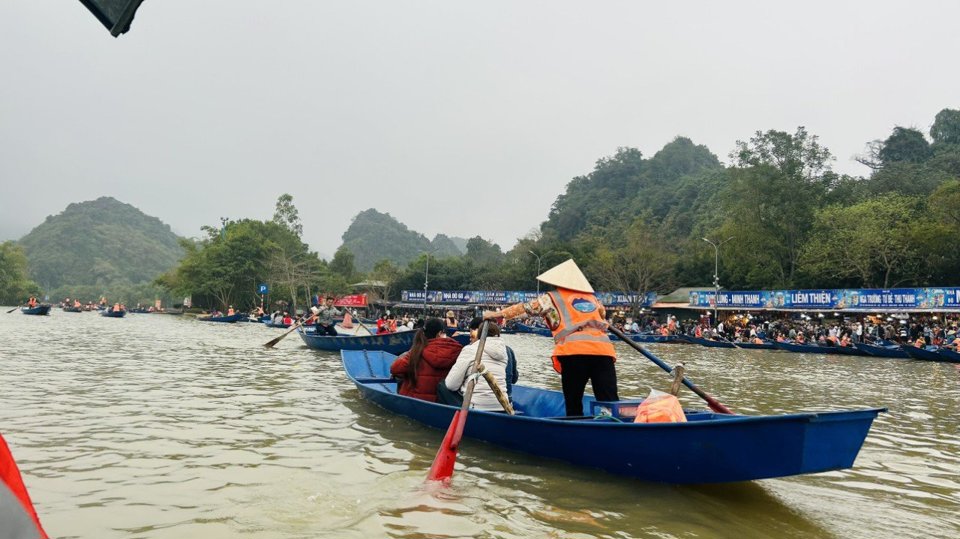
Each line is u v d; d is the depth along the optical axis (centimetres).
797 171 4856
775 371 1619
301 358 1423
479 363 560
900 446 622
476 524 348
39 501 372
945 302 3009
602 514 375
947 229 3725
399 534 327
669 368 543
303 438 562
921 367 1947
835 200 5044
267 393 832
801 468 367
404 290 7169
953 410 908
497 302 6081
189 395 791
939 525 374
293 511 361
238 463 469
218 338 2203
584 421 477
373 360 999
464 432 575
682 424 406
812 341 3019
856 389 1186
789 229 4812
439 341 680
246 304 7162
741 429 385
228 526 335
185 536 318
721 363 1906
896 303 3225
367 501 385
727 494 425
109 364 1145
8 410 655
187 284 7175
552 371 1428
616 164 12481
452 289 7606
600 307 555
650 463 434
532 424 498
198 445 523
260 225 7750
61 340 1812
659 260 5303
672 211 9325
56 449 498
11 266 10394
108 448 505
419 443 558
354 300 6938
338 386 929
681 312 5134
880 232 3953
